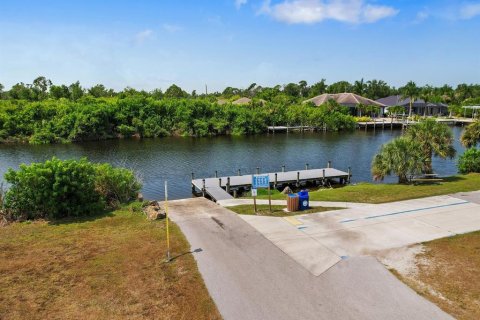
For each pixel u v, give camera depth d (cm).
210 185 2525
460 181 2200
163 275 1023
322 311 851
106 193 1802
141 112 6731
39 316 837
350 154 4353
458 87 13338
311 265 1079
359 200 1791
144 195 2534
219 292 934
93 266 1087
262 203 1802
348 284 970
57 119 6041
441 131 2342
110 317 833
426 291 934
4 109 6144
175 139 6194
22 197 1577
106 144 5531
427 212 1564
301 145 5197
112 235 1348
